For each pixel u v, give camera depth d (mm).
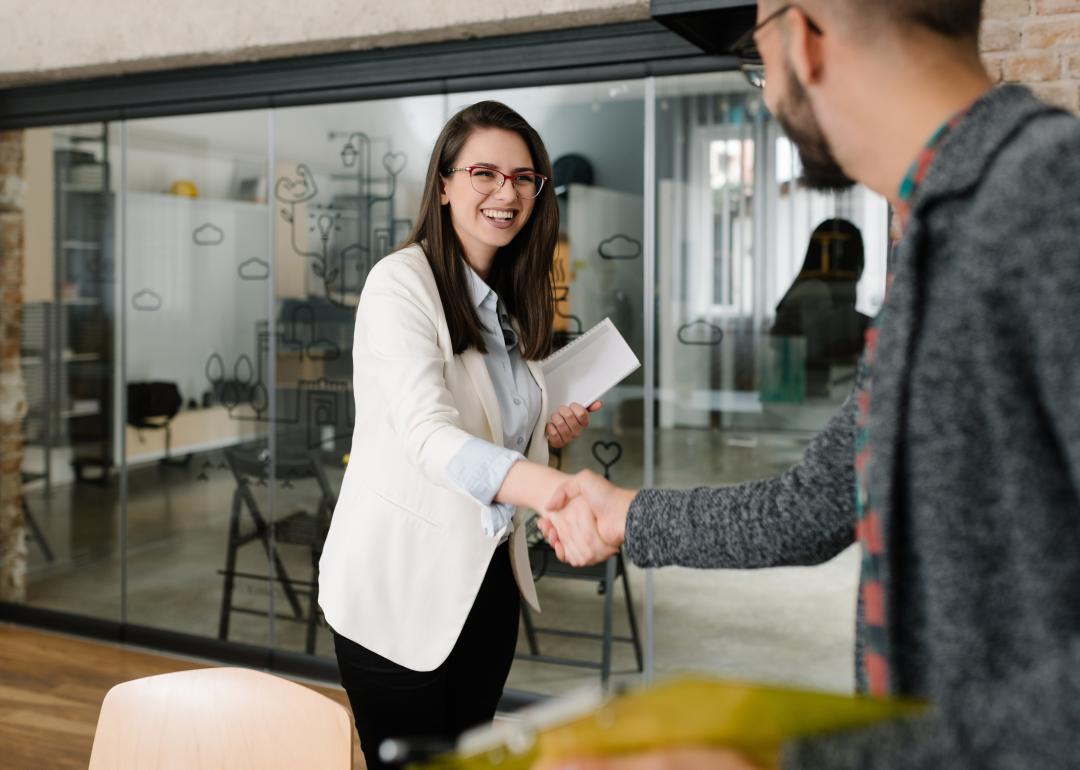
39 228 4266
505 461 1396
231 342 3953
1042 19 2676
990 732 551
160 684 1469
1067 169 623
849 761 555
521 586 1947
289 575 3885
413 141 3607
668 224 3287
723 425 3264
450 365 1762
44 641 4234
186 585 4082
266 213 3867
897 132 745
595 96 3346
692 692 566
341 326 3758
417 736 1833
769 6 792
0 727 3354
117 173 4113
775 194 3156
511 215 1842
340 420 3775
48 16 3943
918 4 724
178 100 3938
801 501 987
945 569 678
